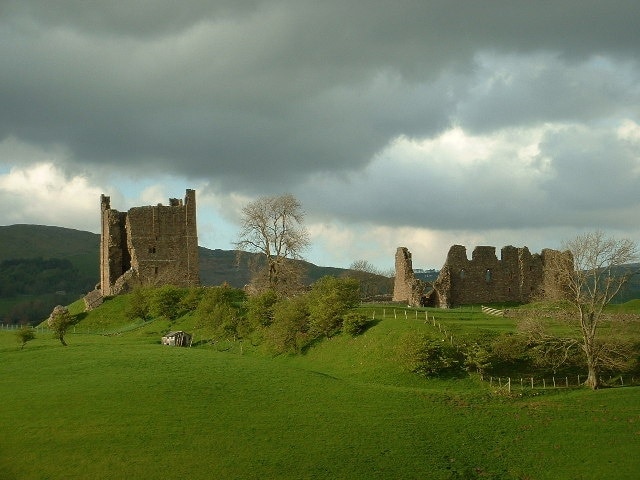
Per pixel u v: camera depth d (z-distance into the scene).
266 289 117.12
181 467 51.25
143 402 63.12
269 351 95.44
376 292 198.50
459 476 52.31
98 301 136.88
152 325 118.12
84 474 50.09
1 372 75.38
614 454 56.06
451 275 130.38
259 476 50.38
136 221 151.50
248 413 61.88
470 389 72.75
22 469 50.81
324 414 62.44
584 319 77.38
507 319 96.75
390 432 59.00
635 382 76.19
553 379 75.94
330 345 90.12
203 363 77.44
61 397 64.12
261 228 131.12
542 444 58.09
